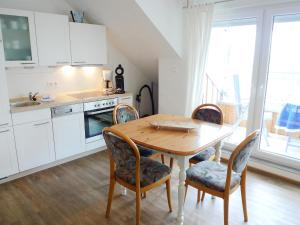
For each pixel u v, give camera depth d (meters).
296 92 2.96
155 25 3.10
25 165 2.90
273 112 3.21
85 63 3.53
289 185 2.80
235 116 3.59
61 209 2.34
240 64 3.33
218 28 3.43
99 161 3.42
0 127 2.63
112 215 2.25
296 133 3.11
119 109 2.78
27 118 2.83
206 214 2.27
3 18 2.71
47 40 3.06
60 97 3.43
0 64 2.54
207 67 3.45
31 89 3.32
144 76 4.75
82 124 3.39
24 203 2.43
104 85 4.07
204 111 2.77
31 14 2.87
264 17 2.89
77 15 3.41
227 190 1.83
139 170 1.88
